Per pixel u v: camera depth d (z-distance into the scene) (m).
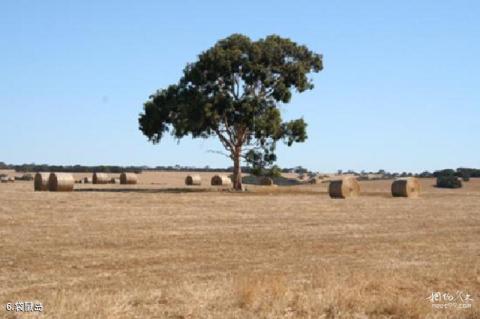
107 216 29.33
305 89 67.75
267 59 66.25
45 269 15.98
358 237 23.84
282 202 43.00
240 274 15.36
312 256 18.97
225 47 67.31
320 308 11.45
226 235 23.61
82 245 20.16
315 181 108.44
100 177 89.00
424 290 13.43
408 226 28.06
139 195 48.47
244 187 73.06
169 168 183.38
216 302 11.73
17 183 81.38
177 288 12.97
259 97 65.31
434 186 94.06
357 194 51.34
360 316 11.24
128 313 10.92
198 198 46.00
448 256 19.20
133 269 16.23
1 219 26.34
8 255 17.91
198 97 64.62
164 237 22.59
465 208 39.22
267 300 11.81
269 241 22.19
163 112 68.50
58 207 33.19
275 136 66.00
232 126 67.06
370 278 14.12
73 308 11.05
